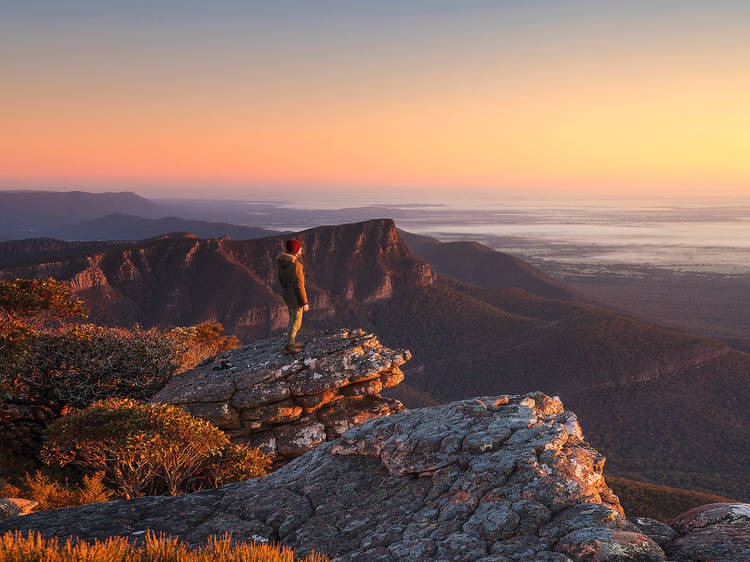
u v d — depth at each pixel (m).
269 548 4.95
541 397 7.47
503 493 5.11
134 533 5.67
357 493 6.23
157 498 6.66
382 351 14.24
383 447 6.89
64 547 4.61
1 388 14.53
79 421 10.96
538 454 5.61
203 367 15.60
